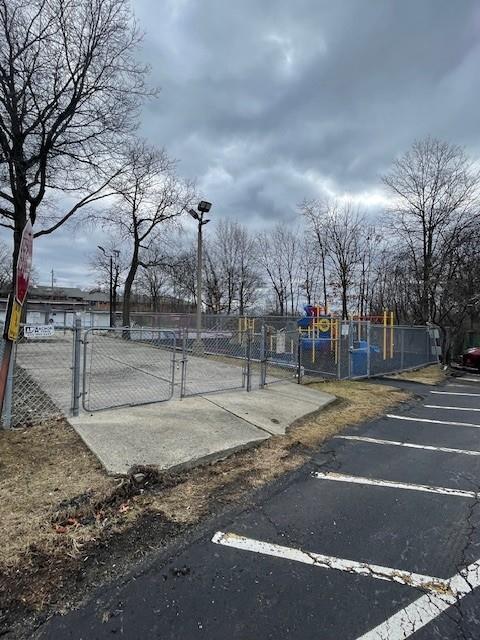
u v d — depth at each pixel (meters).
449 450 5.28
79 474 3.83
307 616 2.20
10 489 3.49
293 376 10.55
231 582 2.48
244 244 44.66
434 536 3.08
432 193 20.84
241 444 4.93
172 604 2.28
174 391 7.57
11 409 5.18
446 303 19.36
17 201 15.31
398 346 14.73
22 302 4.12
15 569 2.51
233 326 17.66
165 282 47.66
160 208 26.06
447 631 2.11
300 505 3.56
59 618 2.15
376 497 3.77
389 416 7.22
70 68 14.27
